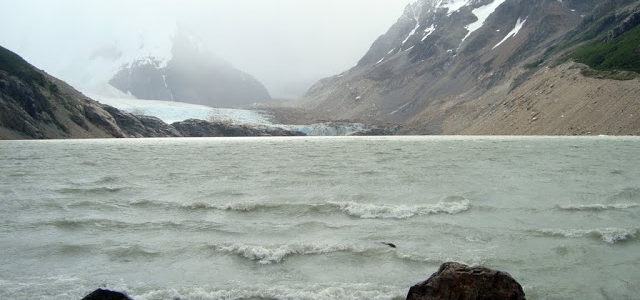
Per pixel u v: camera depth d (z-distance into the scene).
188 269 15.49
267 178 36.25
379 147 87.12
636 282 13.64
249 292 13.44
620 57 154.25
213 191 30.05
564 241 17.55
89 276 14.97
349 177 35.84
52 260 16.53
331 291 13.38
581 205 23.64
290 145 104.44
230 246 17.64
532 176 34.81
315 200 26.16
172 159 59.41
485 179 33.59
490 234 18.72
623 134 117.44
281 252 16.83
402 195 27.41
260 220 21.92
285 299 12.95
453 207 23.64
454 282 11.15
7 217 22.78
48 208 24.94
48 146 99.00
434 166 43.81
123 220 22.12
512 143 91.44
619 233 18.12
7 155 67.31
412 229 19.73
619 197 25.58
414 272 14.82
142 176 38.94
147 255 16.92
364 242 17.92
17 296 13.30
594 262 15.30
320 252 16.88
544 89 170.50
